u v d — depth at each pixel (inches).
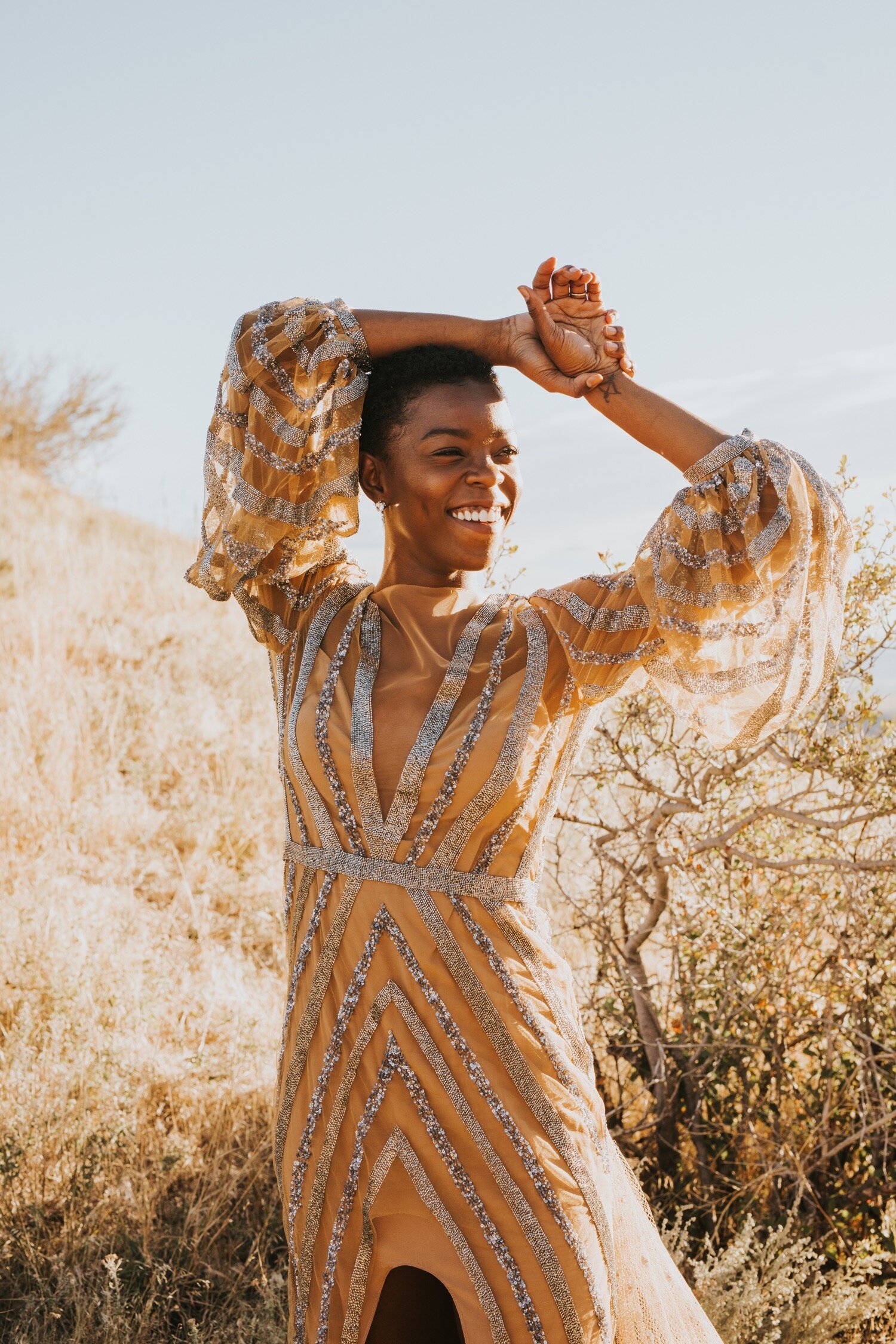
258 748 248.1
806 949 134.6
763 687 74.7
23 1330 107.4
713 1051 132.2
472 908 69.9
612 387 77.9
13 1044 139.8
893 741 126.9
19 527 388.5
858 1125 128.7
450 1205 67.3
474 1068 68.1
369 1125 69.1
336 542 86.0
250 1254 118.8
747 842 135.8
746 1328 105.3
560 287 79.4
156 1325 110.6
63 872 193.9
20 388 601.9
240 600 83.0
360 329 80.0
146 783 228.7
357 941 70.5
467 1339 65.6
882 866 122.7
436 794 69.7
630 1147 133.8
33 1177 124.6
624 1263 76.7
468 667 73.0
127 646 297.3
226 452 83.3
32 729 233.5
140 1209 119.0
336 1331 70.4
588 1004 141.6
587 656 74.1
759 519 73.4
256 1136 136.2
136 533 450.6
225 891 199.2
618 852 145.3
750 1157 130.6
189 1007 160.1
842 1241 120.7
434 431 77.5
